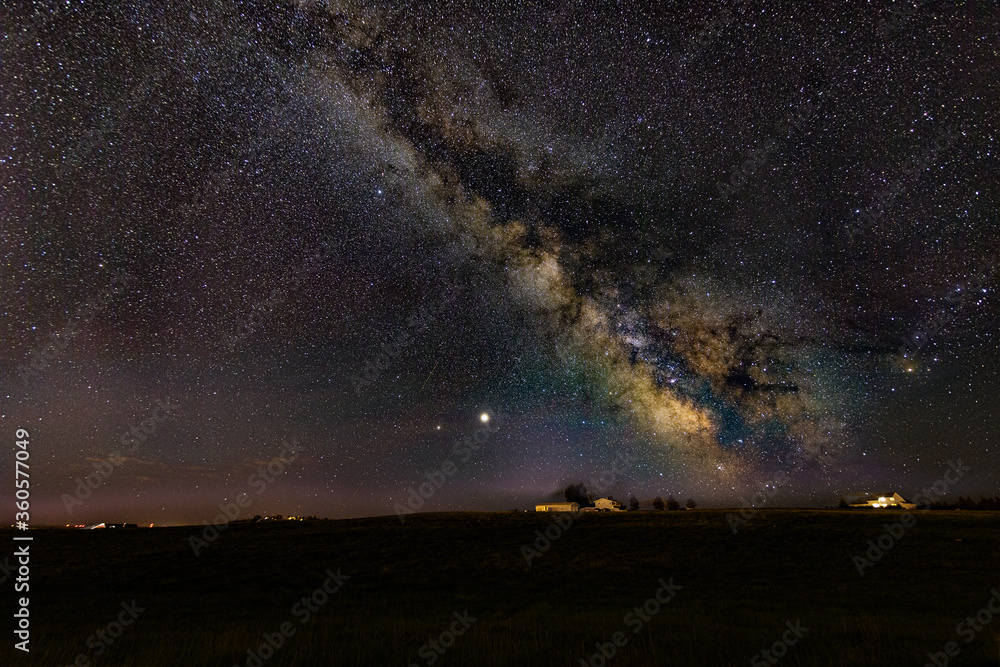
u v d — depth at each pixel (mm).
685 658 9734
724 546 29391
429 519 42875
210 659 9961
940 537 29828
